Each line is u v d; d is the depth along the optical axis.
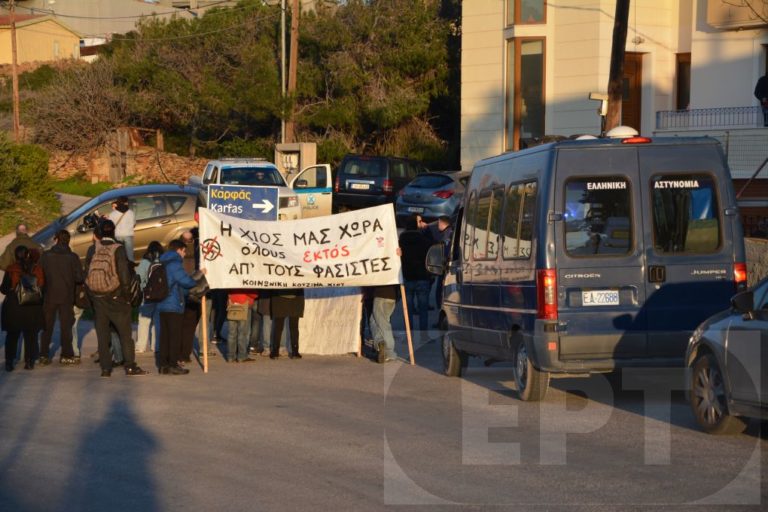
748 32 27.77
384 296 15.20
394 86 41.09
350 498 7.68
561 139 12.13
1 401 12.24
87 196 41.69
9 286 14.73
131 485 8.23
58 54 77.44
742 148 23.98
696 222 10.85
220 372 14.48
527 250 11.10
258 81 42.03
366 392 12.61
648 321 10.73
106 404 11.98
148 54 47.75
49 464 9.02
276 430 10.29
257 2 48.25
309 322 16.28
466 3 33.41
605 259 10.71
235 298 15.31
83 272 15.31
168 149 47.56
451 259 14.00
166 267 14.23
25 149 35.16
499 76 32.78
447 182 28.61
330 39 42.22
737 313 9.35
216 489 8.05
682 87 30.77
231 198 16.00
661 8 30.59
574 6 30.91
